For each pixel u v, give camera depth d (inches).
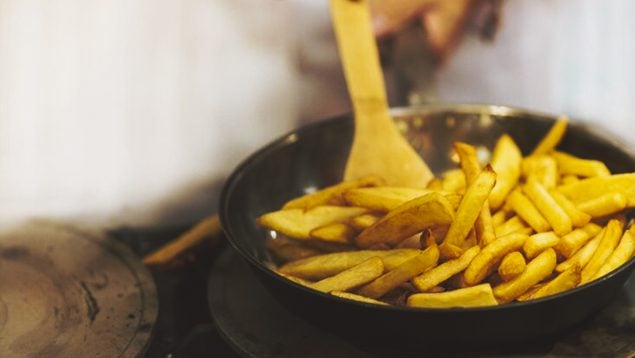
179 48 35.2
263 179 30.9
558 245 26.3
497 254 25.4
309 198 29.1
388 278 25.3
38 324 28.2
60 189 35.9
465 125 32.4
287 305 26.1
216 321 28.2
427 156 32.7
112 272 30.4
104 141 35.8
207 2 34.8
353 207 28.5
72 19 34.2
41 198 35.7
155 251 32.8
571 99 38.4
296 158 31.6
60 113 35.2
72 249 31.6
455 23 36.4
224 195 28.9
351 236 27.6
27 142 35.4
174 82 35.7
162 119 36.0
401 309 24.0
